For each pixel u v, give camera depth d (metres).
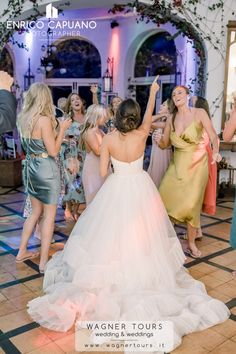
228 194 6.17
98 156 3.73
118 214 2.77
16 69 8.68
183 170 3.47
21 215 5.04
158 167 4.07
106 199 2.85
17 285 3.00
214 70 5.94
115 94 9.31
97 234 2.79
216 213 5.29
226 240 4.15
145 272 2.67
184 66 7.58
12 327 2.41
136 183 2.84
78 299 2.57
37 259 3.53
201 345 2.24
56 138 3.17
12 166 6.74
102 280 2.66
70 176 4.52
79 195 4.57
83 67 9.56
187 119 3.47
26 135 3.11
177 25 5.95
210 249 3.86
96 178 3.78
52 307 2.52
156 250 2.77
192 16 5.77
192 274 3.25
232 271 3.32
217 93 5.99
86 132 3.68
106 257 2.70
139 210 2.79
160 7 5.75
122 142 2.80
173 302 2.55
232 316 2.56
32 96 3.07
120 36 9.02
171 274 2.77
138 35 8.60
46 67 8.70
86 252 2.79
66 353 2.16
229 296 2.86
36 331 2.37
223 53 5.89
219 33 5.84
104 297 2.55
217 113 6.04
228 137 3.09
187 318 2.41
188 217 3.51
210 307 2.56
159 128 3.96
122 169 2.85
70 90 9.70
